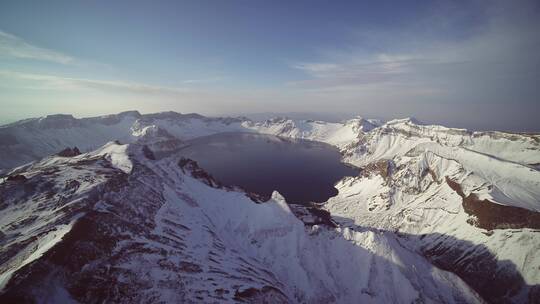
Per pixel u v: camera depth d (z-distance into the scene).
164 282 76.94
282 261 113.69
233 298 77.81
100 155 171.88
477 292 108.25
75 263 69.19
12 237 79.69
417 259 114.75
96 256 74.31
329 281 105.00
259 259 115.62
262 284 91.12
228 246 116.56
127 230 91.31
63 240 71.38
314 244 118.75
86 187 106.19
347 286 103.31
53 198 101.75
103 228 84.62
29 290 58.31
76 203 91.94
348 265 110.12
